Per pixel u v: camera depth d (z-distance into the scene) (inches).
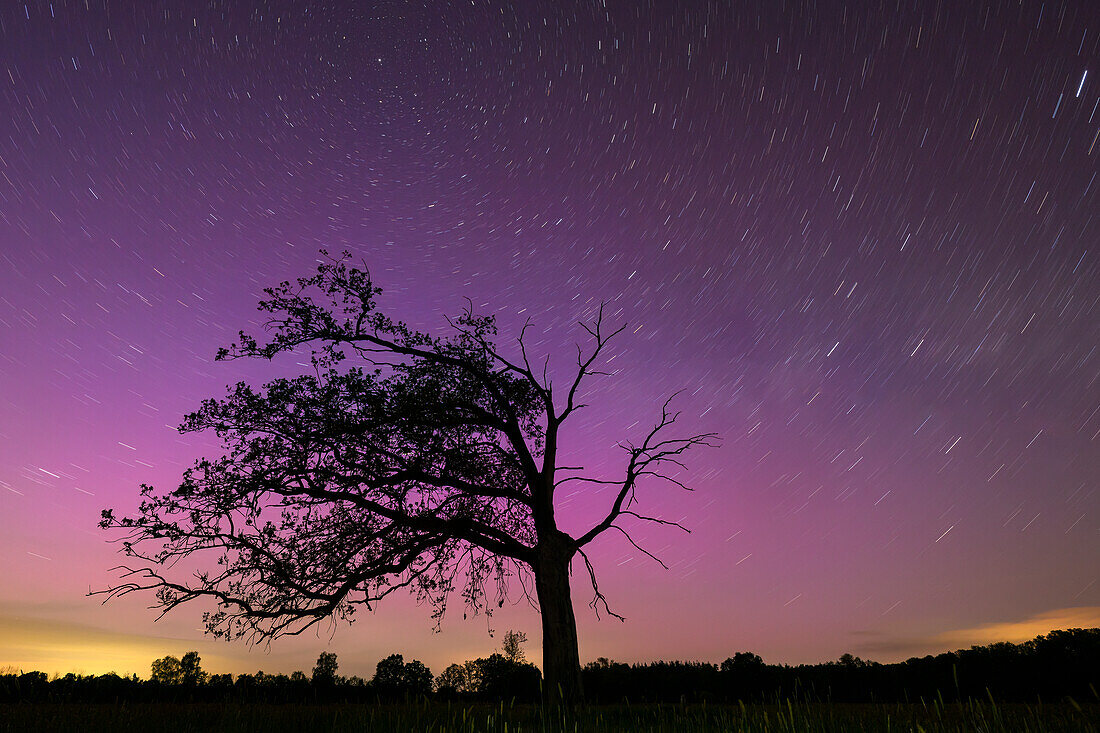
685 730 317.7
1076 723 260.7
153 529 531.5
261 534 560.1
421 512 632.4
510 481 652.7
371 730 309.4
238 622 542.0
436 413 647.1
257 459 582.2
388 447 633.6
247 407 594.9
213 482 565.3
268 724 336.5
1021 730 252.4
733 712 339.0
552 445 662.5
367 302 660.1
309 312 639.8
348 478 597.6
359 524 600.1
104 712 381.1
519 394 681.6
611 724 350.9
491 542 625.9
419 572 628.1
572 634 569.6
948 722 275.3
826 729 276.1
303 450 595.2
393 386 651.5
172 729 324.2
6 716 346.6
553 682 545.3
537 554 606.2
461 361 671.8
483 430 673.0
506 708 399.9
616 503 642.8
